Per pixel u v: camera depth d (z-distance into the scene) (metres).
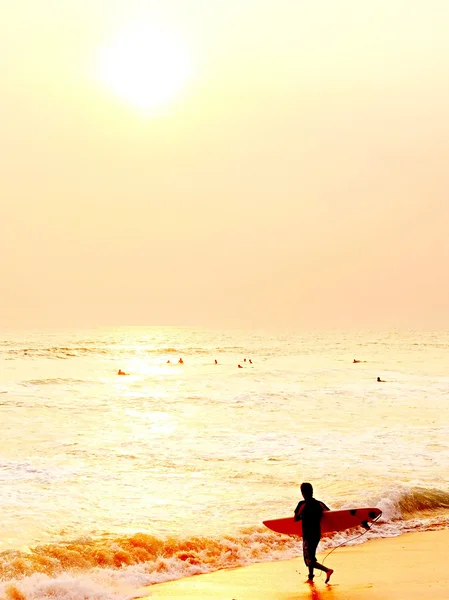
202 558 11.56
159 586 10.15
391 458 20.20
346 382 46.38
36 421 26.62
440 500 15.51
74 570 10.73
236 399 35.19
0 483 16.34
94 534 12.51
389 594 9.11
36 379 42.72
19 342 92.81
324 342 119.62
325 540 12.81
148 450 21.27
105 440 22.89
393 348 99.56
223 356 76.44
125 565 11.08
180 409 31.28
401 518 14.45
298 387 42.31
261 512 14.34
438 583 9.76
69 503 14.75
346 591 9.38
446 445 22.50
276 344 109.19
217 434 24.58
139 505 14.84
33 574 10.41
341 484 16.69
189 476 17.81
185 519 13.77
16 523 12.95
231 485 16.81
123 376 48.44
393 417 29.52
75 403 32.31
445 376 52.47
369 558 11.48
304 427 26.45
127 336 140.00
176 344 104.19
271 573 10.79
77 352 70.12
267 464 19.31
